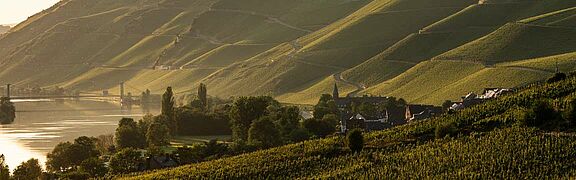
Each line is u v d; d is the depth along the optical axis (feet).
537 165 488.85
